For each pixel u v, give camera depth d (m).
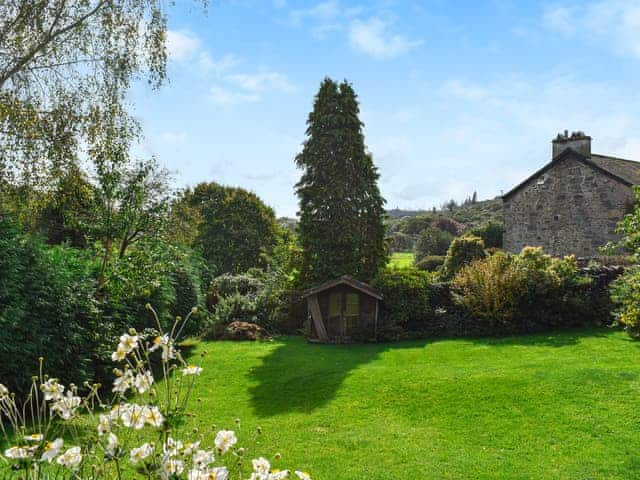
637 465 7.05
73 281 10.49
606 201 22.97
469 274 18.25
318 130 23.72
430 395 10.46
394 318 18.44
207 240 36.00
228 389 12.16
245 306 21.27
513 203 26.23
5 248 8.93
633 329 14.16
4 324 8.37
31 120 13.23
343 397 10.88
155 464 3.23
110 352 10.80
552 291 17.02
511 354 13.94
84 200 14.22
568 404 9.33
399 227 65.69
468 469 7.21
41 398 8.90
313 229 23.36
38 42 13.38
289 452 8.05
